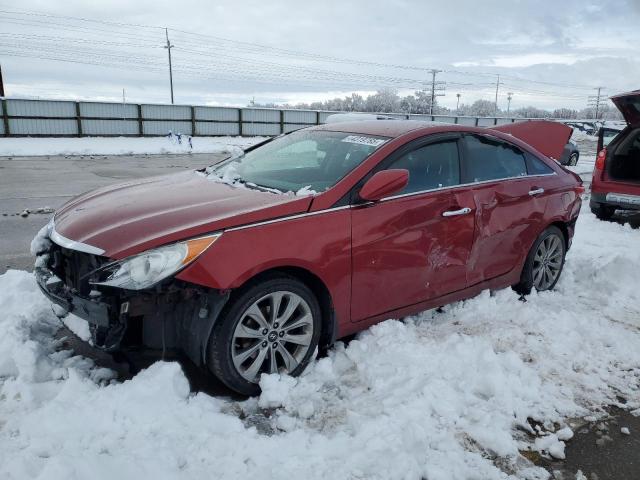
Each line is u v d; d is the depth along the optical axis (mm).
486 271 4188
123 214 3090
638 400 3105
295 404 2863
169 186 3721
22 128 27781
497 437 2607
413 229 3527
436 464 2414
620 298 4711
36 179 12461
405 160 3619
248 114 36125
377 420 2641
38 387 2758
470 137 4129
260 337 2949
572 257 5848
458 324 3939
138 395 2615
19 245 6133
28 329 3412
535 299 4617
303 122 38938
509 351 3396
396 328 3562
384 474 2297
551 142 6109
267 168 3916
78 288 2826
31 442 2328
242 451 2398
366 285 3350
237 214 2902
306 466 2326
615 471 2508
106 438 2383
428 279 3723
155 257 2643
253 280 2883
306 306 3088
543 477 2424
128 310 2627
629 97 7684
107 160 18984
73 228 3031
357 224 3238
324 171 3535
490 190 4090
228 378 2850
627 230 7809
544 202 4590
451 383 3055
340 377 3158
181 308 2805
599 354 3600
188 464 2293
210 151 25047
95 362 3205
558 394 3084
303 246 3002
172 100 65125
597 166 8469
